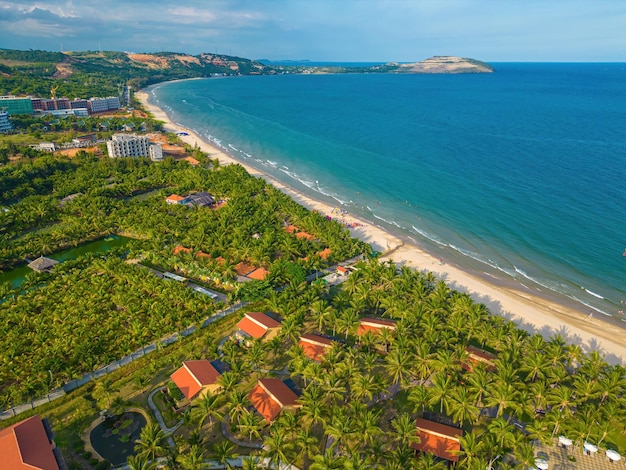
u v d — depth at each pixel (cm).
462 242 14550
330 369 7888
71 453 6694
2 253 12100
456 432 6881
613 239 14200
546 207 16738
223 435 7081
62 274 11556
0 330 9112
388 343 9019
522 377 8375
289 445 6334
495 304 11325
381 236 15025
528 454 6278
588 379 7788
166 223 14150
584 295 11769
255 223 14200
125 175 19212
